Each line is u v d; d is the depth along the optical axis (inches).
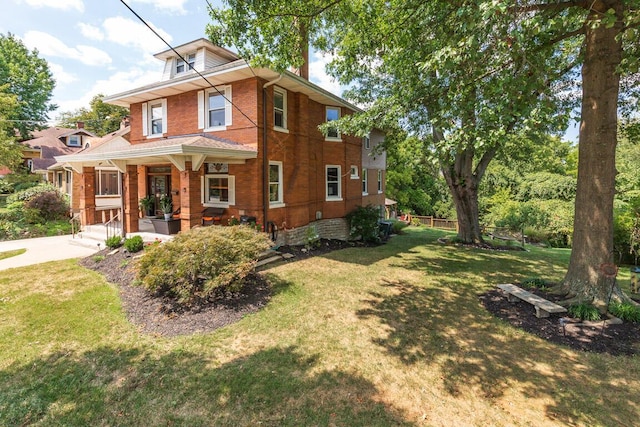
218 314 218.5
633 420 122.8
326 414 125.3
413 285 300.4
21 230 539.5
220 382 144.9
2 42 944.3
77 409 126.8
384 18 305.4
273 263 369.7
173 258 242.8
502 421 122.6
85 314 217.8
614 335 187.3
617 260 473.4
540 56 231.9
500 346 180.5
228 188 433.7
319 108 543.2
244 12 249.6
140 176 557.0
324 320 215.5
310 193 525.3
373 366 159.9
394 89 373.1
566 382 146.8
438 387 143.6
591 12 205.9
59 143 1058.1
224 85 430.3
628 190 713.0
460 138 248.7
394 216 1135.0
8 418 120.9
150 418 122.3
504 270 365.4
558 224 748.0
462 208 581.9
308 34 302.2
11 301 239.9
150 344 179.2
